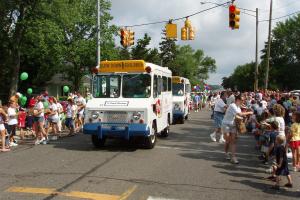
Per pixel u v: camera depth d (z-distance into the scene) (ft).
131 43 86.12
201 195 25.89
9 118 45.75
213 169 34.24
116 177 30.14
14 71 123.34
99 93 45.29
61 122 63.10
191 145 48.32
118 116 43.04
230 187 28.27
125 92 44.73
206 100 175.42
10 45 123.24
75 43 158.40
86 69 170.60
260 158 38.86
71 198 24.36
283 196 26.40
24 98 62.08
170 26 81.20
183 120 78.95
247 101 76.23
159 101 48.37
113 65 45.11
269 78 283.59
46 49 137.18
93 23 159.22
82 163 35.65
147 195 25.41
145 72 44.62
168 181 29.37
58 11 118.73
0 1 110.63
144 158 38.70
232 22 63.57
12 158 38.22
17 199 24.08
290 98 59.11
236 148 47.01
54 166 34.22
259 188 28.30
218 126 51.80
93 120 43.57
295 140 34.47
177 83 78.59
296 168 34.63
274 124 31.81
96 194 25.34
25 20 114.73
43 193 25.44
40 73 159.63
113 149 44.29
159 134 55.88
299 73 282.56
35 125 48.42
